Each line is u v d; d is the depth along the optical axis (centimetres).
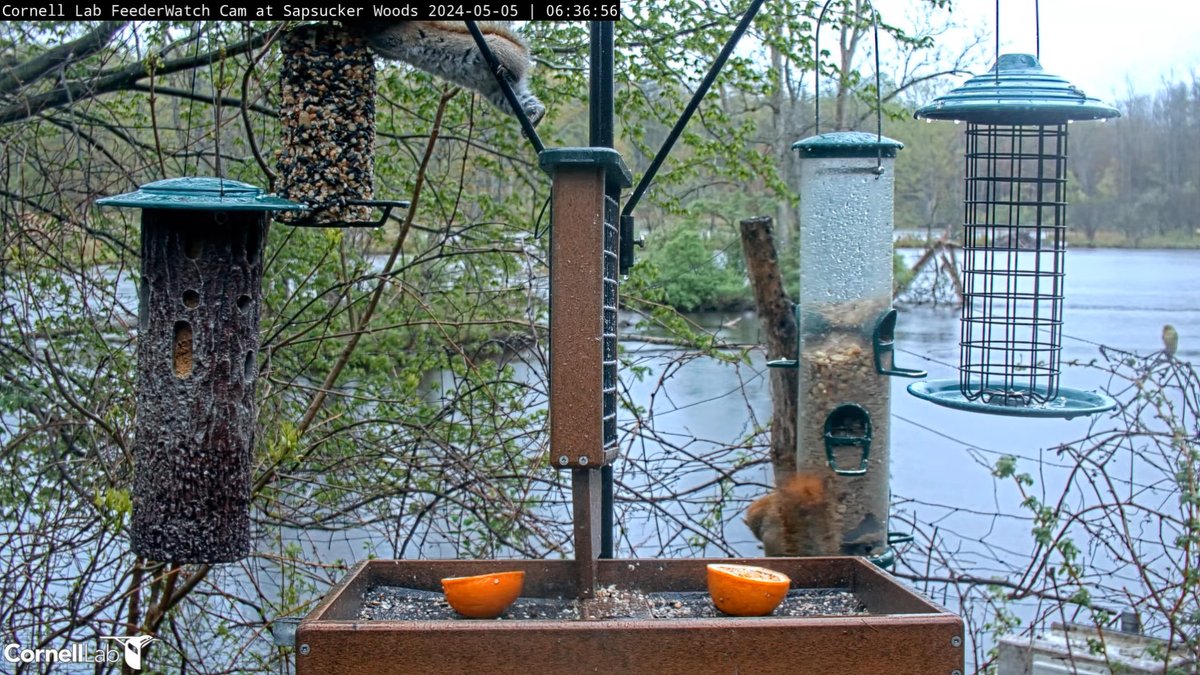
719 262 1100
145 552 397
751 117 922
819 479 484
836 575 371
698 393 992
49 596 577
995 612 579
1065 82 482
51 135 717
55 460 611
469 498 689
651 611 344
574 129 934
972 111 474
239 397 399
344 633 284
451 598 327
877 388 486
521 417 713
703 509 716
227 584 678
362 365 781
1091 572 615
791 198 809
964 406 464
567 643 286
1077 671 499
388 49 443
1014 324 532
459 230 741
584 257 325
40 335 635
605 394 367
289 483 686
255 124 767
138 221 725
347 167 427
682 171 798
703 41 772
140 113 786
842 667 291
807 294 492
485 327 769
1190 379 527
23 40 714
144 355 395
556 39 808
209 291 391
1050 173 630
